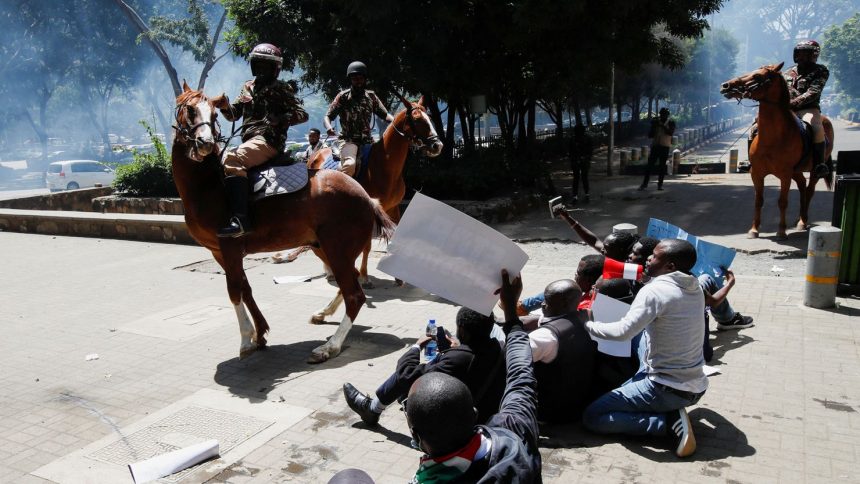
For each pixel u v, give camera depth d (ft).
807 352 19.84
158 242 42.80
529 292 27.27
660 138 56.24
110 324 25.30
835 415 15.97
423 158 51.24
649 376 14.61
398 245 11.23
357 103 27.81
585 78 48.52
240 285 20.89
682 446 14.24
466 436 7.52
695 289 14.23
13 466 14.88
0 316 26.76
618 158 92.17
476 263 11.02
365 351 21.54
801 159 34.06
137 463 14.35
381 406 15.84
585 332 15.37
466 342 13.92
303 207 20.65
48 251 41.04
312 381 19.20
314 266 34.40
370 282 29.53
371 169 28.68
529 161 51.93
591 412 15.40
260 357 21.33
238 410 17.39
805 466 13.80
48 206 61.98
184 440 15.87
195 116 19.13
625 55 50.06
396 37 46.32
